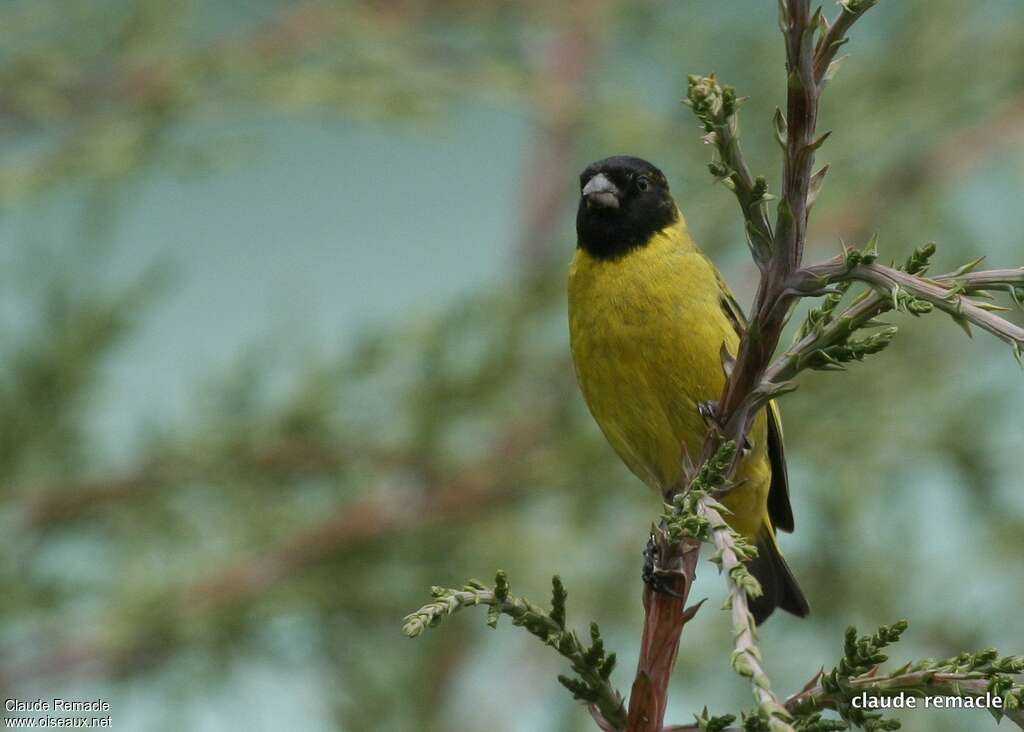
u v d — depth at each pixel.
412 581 12.04
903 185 13.88
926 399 12.92
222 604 11.27
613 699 4.96
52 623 11.20
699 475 4.90
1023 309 4.43
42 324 11.77
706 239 13.12
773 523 9.01
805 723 4.70
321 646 11.95
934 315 13.41
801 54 4.45
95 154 11.74
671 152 13.47
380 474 12.11
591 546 12.79
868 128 13.75
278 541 11.74
